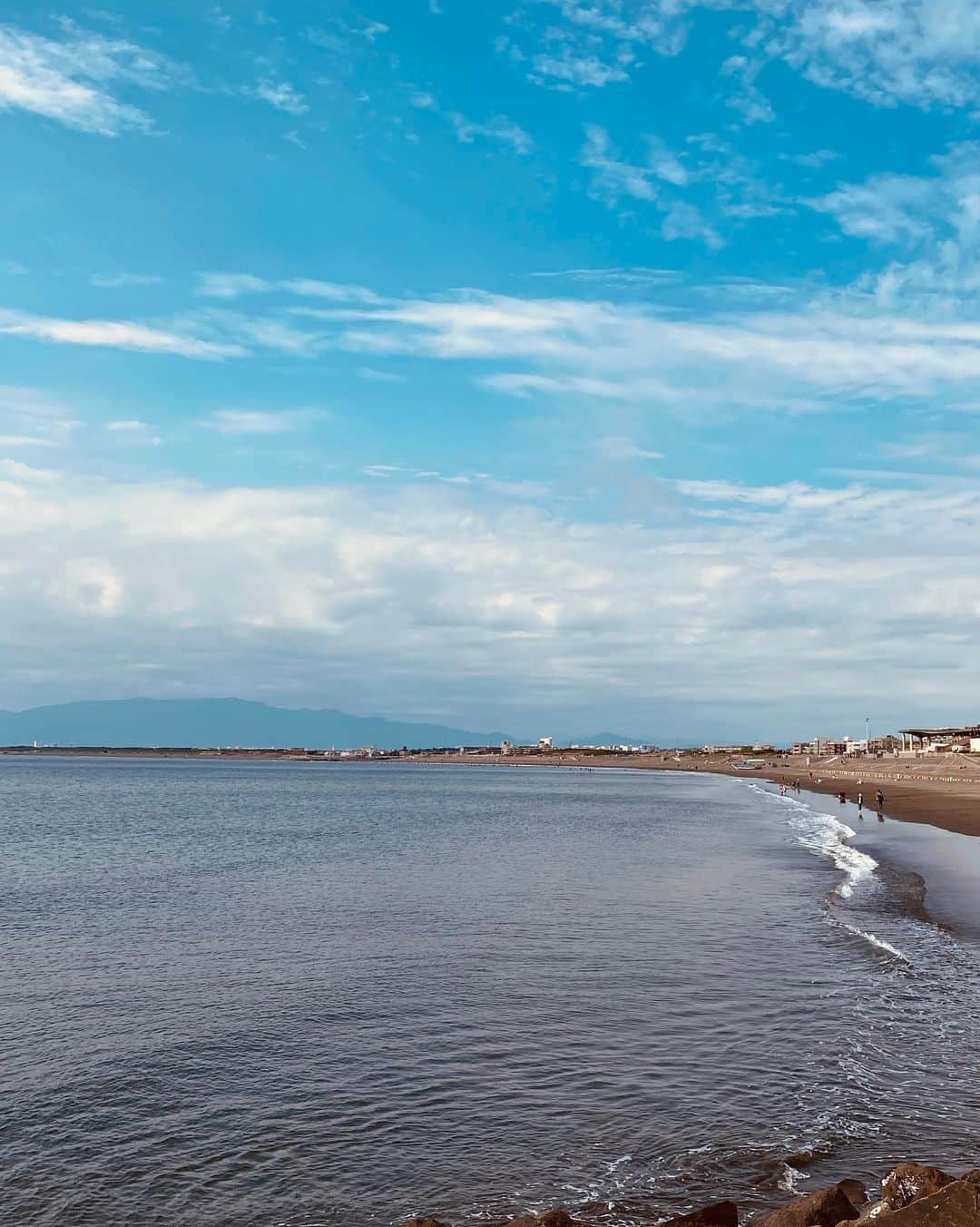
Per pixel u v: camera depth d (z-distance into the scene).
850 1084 14.98
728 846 52.47
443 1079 15.48
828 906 30.38
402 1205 11.62
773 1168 12.27
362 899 32.88
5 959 23.92
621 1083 15.20
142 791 133.00
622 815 84.56
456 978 21.44
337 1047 17.00
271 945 25.36
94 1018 18.83
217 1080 15.58
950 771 173.88
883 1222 9.14
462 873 40.25
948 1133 13.21
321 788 154.75
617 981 21.05
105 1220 11.37
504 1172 12.39
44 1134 13.64
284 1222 11.28
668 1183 11.99
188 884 37.72
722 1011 18.77
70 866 44.62
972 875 38.03
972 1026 17.70
